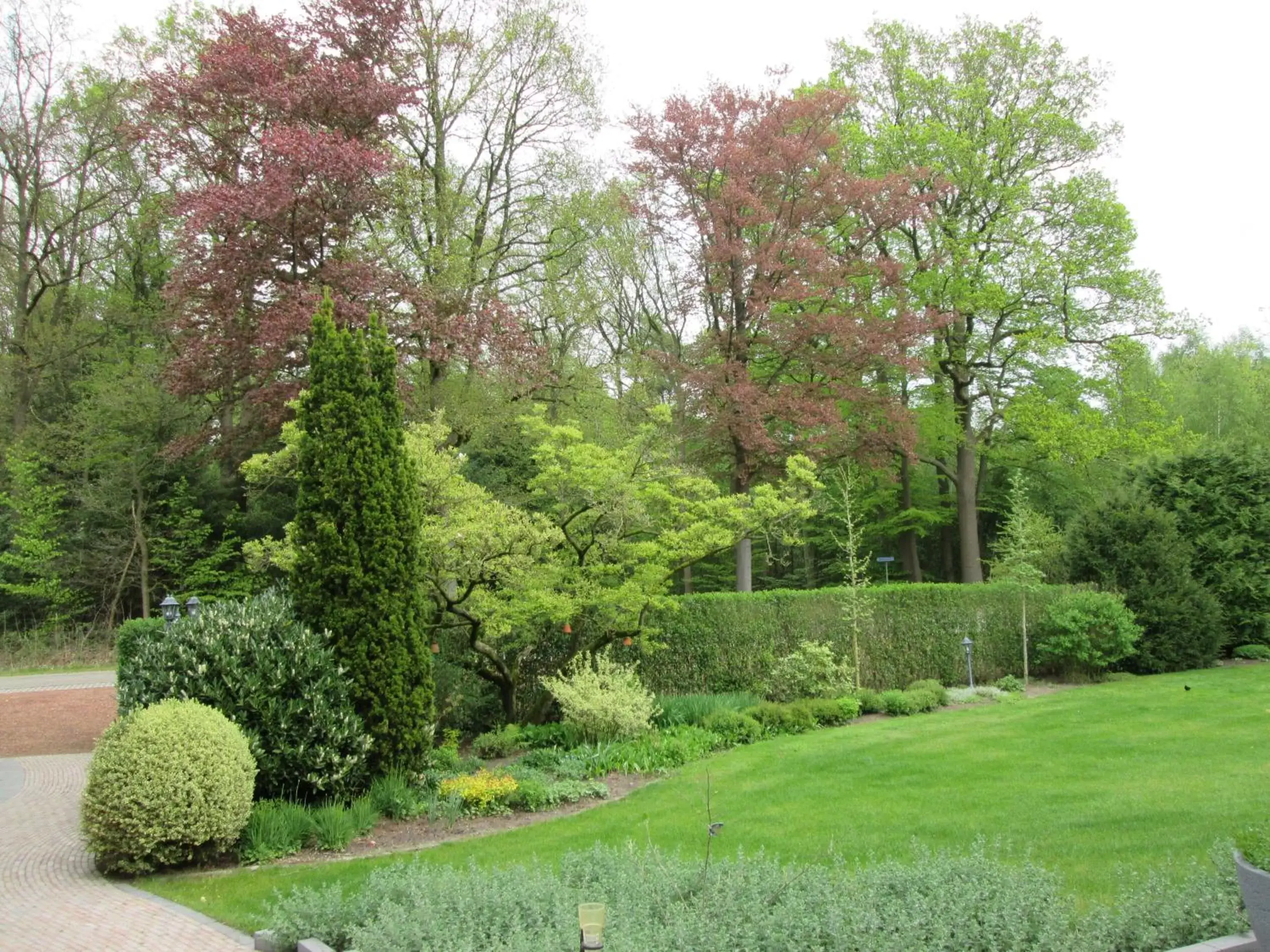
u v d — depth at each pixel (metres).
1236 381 37.94
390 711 9.92
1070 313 26.08
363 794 9.73
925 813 8.54
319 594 9.99
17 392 26.16
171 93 18.44
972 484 28.17
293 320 16.31
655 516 14.09
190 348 17.89
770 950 4.82
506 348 18.75
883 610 17.66
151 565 25.17
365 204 17.94
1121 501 19.97
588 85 22.59
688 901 5.57
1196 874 5.83
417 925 5.10
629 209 22.67
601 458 13.05
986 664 18.48
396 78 20.08
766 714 13.70
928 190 23.94
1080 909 5.81
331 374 10.26
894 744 11.99
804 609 16.94
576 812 9.64
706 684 16.03
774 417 22.47
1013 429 28.98
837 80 27.00
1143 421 26.48
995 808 8.55
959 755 11.09
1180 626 18.61
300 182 16.73
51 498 24.56
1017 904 5.08
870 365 23.31
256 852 8.21
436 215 20.27
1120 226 25.23
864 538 32.28
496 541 11.84
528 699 14.64
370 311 17.14
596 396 22.22
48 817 10.12
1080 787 9.17
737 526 14.23
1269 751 10.41
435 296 18.11
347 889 7.11
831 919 4.89
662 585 14.22
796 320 22.09
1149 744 11.12
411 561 10.38
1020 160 26.53
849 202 22.41
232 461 24.41
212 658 9.27
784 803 9.24
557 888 5.71
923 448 27.67
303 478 10.25
